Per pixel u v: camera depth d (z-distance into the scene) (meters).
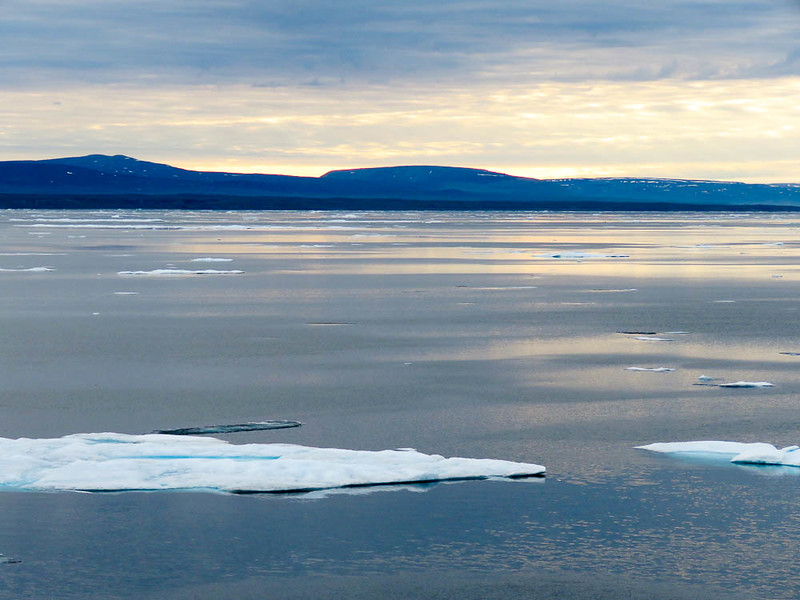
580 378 31.94
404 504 19.61
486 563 17.03
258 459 22.20
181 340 39.69
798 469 21.95
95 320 45.75
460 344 38.81
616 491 20.44
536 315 48.16
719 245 119.25
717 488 20.64
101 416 26.48
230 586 16.14
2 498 19.70
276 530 18.31
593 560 17.16
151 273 71.56
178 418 26.30
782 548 17.62
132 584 16.19
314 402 28.25
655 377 32.19
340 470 21.11
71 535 18.03
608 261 87.06
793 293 59.22
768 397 29.17
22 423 25.69
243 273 72.44
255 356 35.88
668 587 16.17
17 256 91.81
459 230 166.62
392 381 31.31
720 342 39.59
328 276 70.25
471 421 26.08
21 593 15.84
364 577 16.50
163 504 19.48
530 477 21.36
